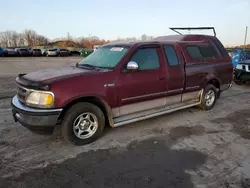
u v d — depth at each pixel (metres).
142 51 4.07
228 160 3.11
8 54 34.62
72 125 3.38
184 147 3.51
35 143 3.60
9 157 3.15
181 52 4.73
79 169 2.87
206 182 2.60
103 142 3.67
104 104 3.60
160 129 4.27
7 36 79.75
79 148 3.46
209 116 5.10
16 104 3.40
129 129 4.25
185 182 2.60
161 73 4.28
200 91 5.24
